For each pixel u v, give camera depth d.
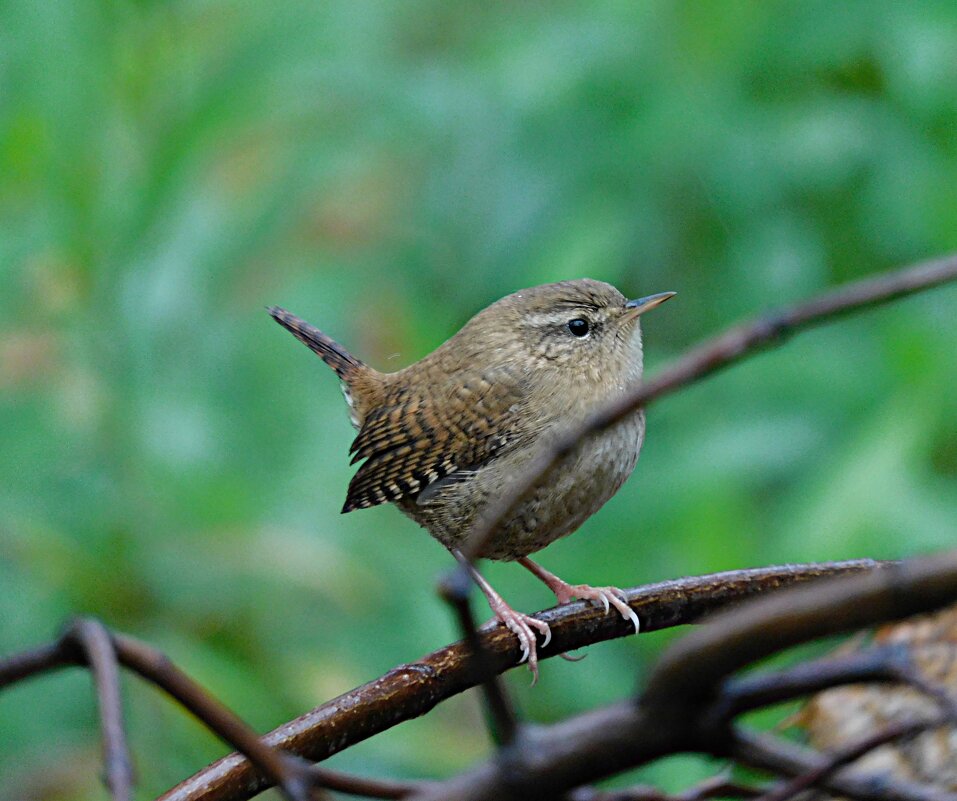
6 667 3.19
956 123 11.75
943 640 4.93
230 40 10.99
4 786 9.26
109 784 2.92
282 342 11.30
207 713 3.15
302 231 13.48
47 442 9.88
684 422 10.91
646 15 12.93
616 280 12.56
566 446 2.97
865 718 4.89
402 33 15.45
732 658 2.77
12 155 10.16
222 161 12.45
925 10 12.03
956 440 10.42
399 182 14.29
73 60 10.36
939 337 10.42
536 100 12.82
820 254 11.98
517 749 2.99
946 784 4.57
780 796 3.54
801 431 10.57
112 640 3.14
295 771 3.20
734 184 12.24
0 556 9.60
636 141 12.57
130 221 10.18
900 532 9.05
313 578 9.70
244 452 10.65
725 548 8.92
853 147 12.01
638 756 2.96
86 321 10.13
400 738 9.64
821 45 12.55
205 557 9.66
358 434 9.02
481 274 12.95
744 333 2.85
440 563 10.45
